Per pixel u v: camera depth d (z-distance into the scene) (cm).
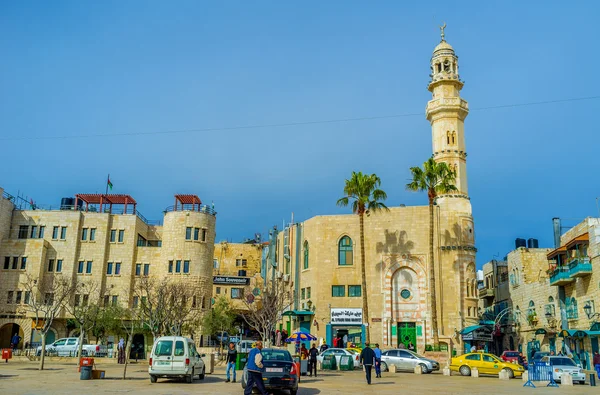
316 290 5772
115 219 6650
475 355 3812
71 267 6369
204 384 2567
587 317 4406
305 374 3297
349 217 5878
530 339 5800
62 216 6519
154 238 7162
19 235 6462
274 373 2142
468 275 5519
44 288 6191
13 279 6178
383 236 5734
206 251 6606
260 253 9275
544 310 5372
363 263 5259
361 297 5641
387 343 5447
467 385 2847
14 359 4800
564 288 4972
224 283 8188
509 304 6606
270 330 5059
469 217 5688
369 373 2758
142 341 6125
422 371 3909
